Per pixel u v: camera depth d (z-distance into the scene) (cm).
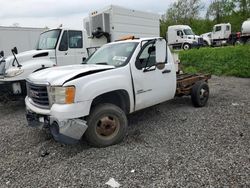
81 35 931
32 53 798
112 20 1105
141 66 518
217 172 352
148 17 1309
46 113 431
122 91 485
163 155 412
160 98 566
